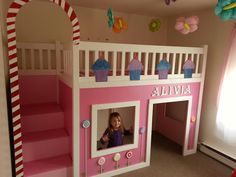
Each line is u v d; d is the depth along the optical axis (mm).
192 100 2949
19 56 2895
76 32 2049
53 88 3008
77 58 2068
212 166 2795
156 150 3244
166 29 3926
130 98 2465
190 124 3037
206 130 3162
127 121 3564
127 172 2613
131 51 2348
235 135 2713
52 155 2408
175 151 3223
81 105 2209
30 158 2299
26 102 2898
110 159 2508
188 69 2805
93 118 2285
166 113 3900
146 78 2527
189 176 2557
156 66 2674
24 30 2939
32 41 3008
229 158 2773
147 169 2693
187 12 3355
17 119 1993
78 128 2219
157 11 3344
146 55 2477
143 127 2652
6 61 2129
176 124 3561
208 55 3053
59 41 2898
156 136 3838
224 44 2795
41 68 2908
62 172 2240
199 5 2859
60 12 3098
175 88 2756
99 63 2191
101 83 2250
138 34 3697
